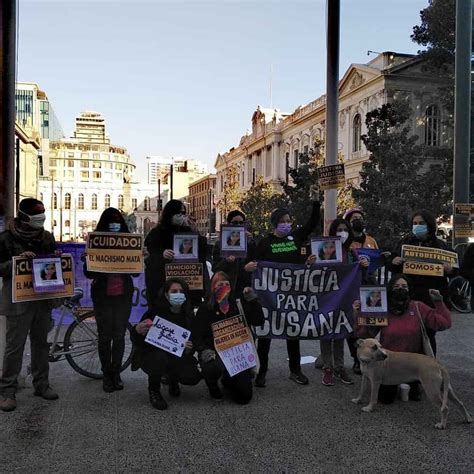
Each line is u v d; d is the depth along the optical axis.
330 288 5.96
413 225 5.90
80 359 6.07
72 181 146.25
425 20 29.12
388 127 23.16
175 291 5.14
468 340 8.13
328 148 7.99
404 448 4.21
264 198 46.66
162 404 5.02
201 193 112.88
